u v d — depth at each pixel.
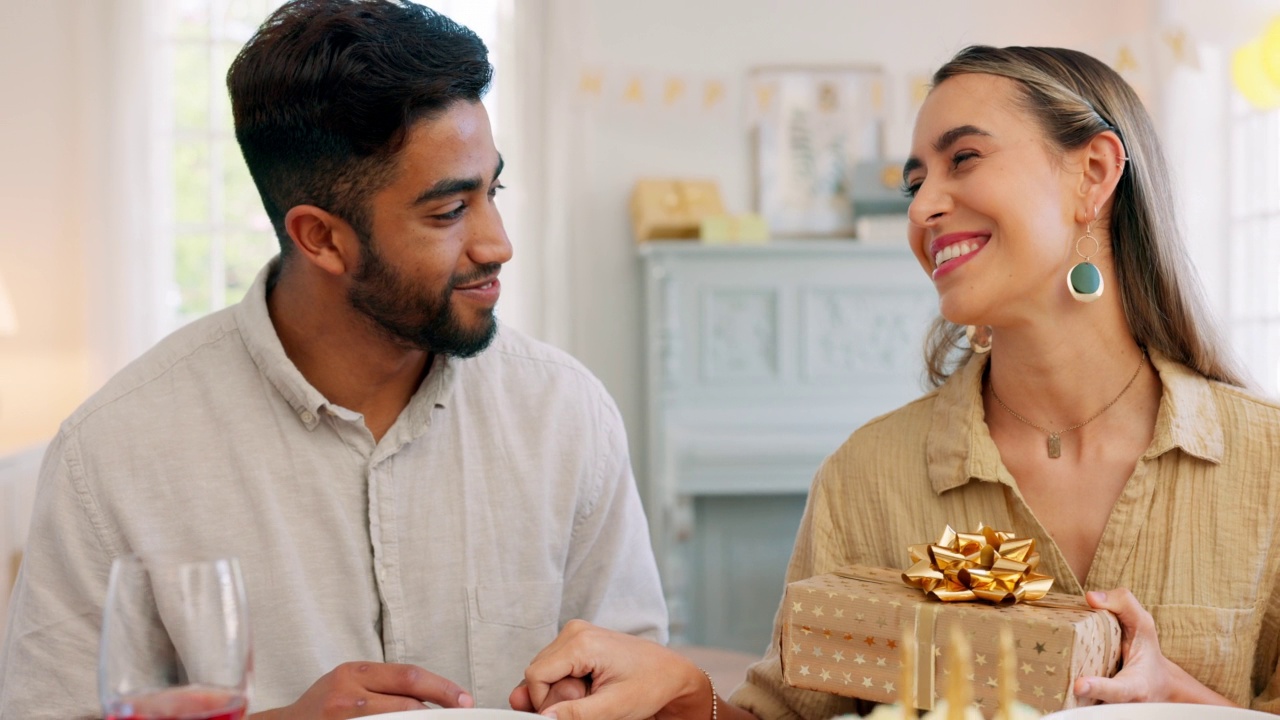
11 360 3.65
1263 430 1.11
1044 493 1.16
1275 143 3.28
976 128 1.09
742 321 3.73
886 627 0.91
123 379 1.25
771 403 3.74
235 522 1.22
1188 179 3.48
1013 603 0.91
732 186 3.97
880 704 1.03
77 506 1.20
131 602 0.71
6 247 3.65
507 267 3.90
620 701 0.99
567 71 3.86
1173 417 1.10
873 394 3.76
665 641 1.43
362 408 1.26
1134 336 1.15
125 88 3.68
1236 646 1.09
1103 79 1.14
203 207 3.84
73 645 1.18
